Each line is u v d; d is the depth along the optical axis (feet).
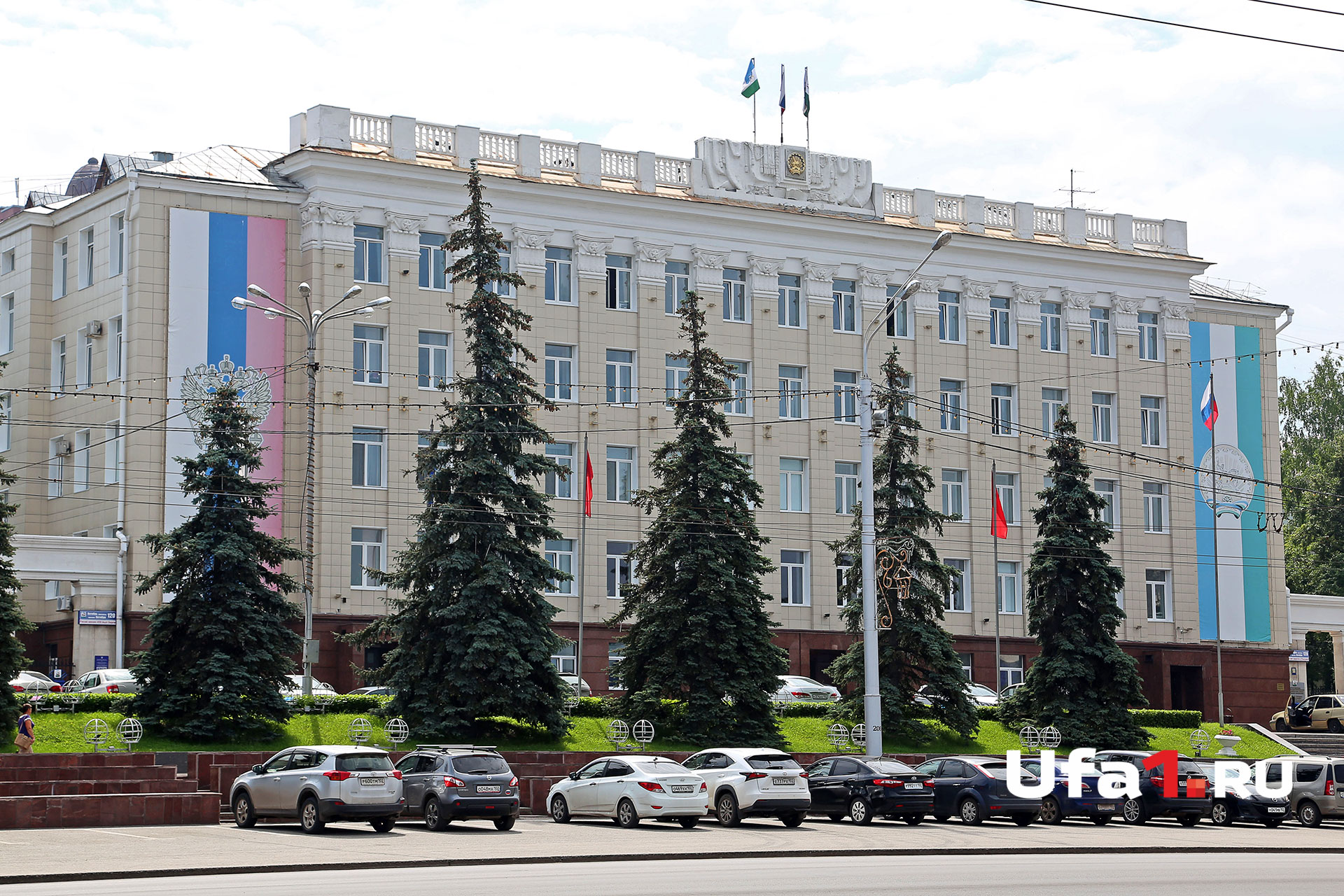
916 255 226.99
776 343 216.33
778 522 213.87
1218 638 218.38
